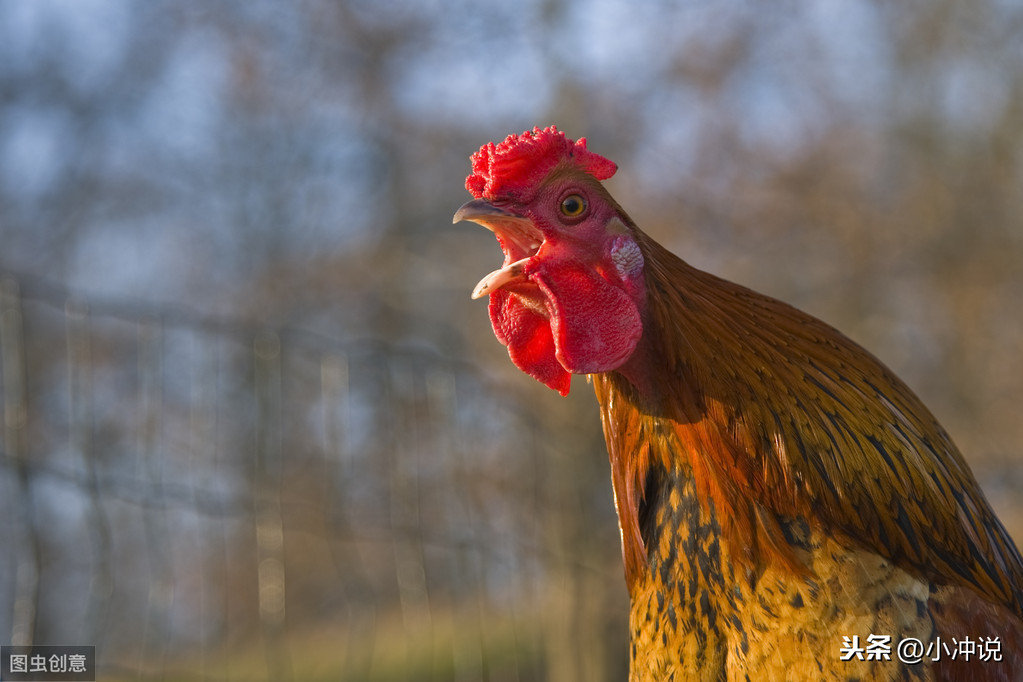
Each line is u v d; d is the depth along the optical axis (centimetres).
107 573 963
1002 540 526
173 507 1020
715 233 2753
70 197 3334
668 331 482
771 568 467
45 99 3362
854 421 474
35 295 952
